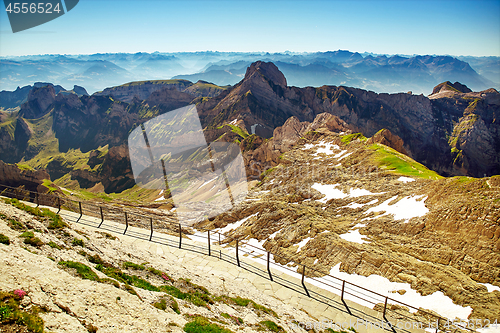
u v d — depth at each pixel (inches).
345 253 879.1
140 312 327.9
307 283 624.4
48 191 3663.9
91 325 270.5
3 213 446.9
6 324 228.8
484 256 678.5
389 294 689.6
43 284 295.9
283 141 3265.3
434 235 802.2
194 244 717.9
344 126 3297.2
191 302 419.5
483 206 745.0
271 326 419.8
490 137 7475.4
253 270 648.4
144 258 529.3
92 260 431.8
